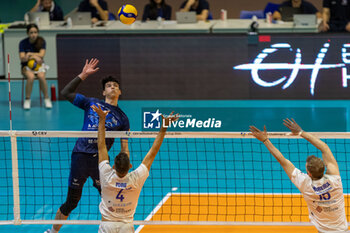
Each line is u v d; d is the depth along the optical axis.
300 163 30.33
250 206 23.81
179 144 34.72
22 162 31.02
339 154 31.94
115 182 16.06
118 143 34.69
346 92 47.56
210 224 19.67
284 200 24.48
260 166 30.00
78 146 19.77
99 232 16.42
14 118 42.22
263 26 49.34
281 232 20.89
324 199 16.09
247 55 47.59
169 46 47.66
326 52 47.06
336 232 16.22
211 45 47.53
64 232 21.36
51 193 25.84
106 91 20.06
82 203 24.53
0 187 26.83
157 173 29.00
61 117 42.69
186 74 48.06
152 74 48.06
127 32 49.88
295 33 46.97
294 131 17.25
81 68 48.19
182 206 23.92
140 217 22.67
